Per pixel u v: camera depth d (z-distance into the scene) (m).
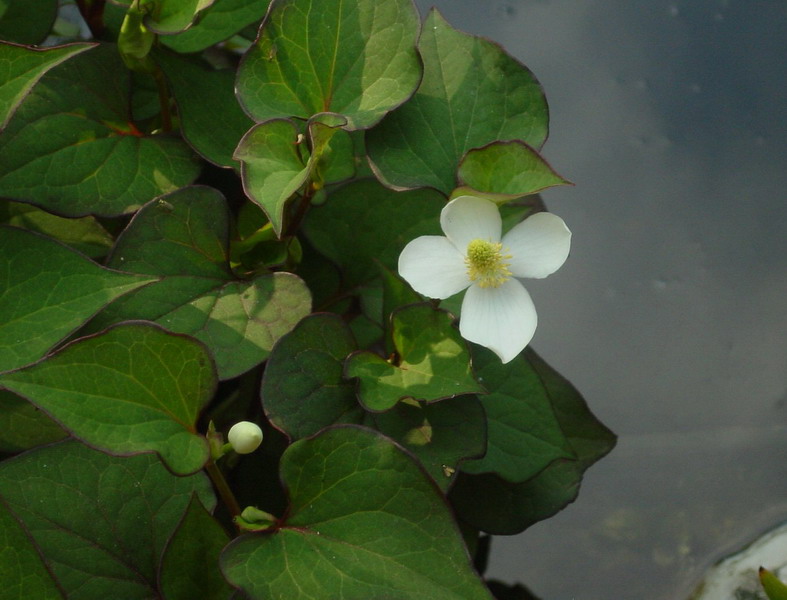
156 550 0.47
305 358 0.48
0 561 0.44
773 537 0.54
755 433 0.56
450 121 0.50
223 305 0.49
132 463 0.48
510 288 0.48
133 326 0.45
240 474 0.51
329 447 0.46
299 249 0.51
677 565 0.54
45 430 0.49
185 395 0.46
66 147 0.50
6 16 0.53
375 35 0.49
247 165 0.47
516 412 0.51
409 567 0.45
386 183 0.49
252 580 0.45
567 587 0.53
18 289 0.47
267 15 0.49
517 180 0.48
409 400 0.49
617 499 0.55
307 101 0.49
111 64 0.52
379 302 0.52
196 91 0.51
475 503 0.52
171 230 0.49
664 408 0.57
